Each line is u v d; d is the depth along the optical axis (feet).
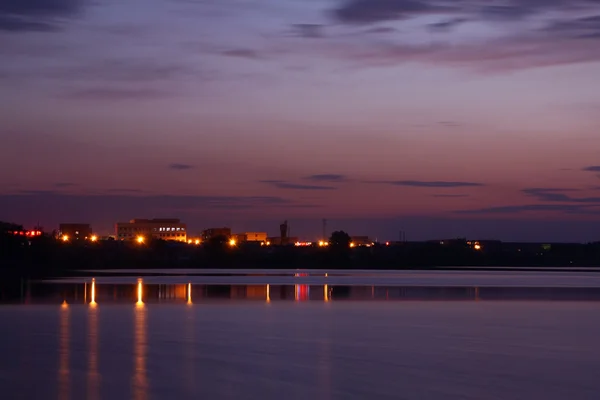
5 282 376.07
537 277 501.56
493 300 269.85
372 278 458.50
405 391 109.29
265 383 113.09
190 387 110.11
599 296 294.05
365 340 157.38
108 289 316.60
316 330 172.86
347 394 107.04
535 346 151.74
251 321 190.19
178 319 193.57
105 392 106.93
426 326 183.42
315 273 561.84
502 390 111.14
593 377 120.47
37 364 126.41
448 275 531.50
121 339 155.12
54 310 216.33
